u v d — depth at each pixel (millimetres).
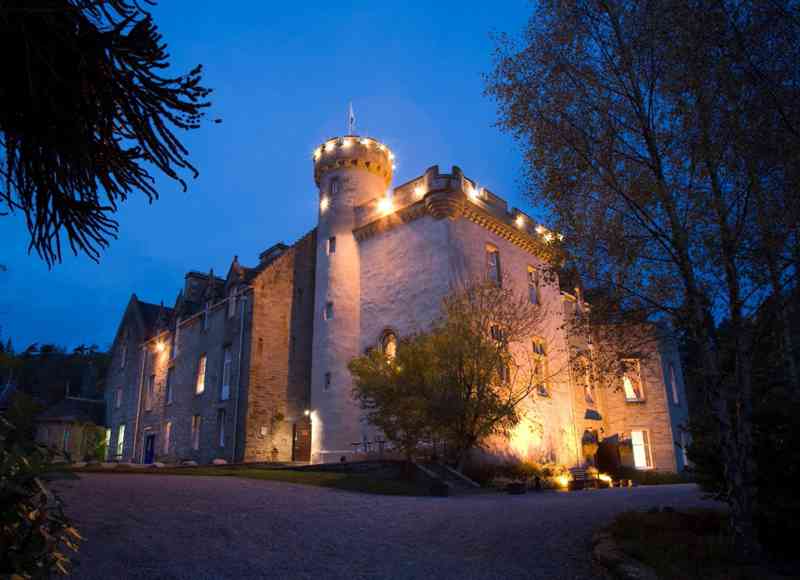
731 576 5906
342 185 30062
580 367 10078
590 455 28141
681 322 8641
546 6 9680
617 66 9102
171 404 33625
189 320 33906
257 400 26656
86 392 56094
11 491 2777
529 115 9539
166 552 7027
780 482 7332
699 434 8727
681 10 8102
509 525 9602
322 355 27422
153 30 4383
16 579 2801
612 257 8898
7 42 3932
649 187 8164
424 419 17734
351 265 28453
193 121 4730
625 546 7004
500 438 22500
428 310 23844
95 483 11750
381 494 14789
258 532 8453
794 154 7344
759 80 7715
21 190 4516
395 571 6754
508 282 26484
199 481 13836
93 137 4395
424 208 25141
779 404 7684
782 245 7594
